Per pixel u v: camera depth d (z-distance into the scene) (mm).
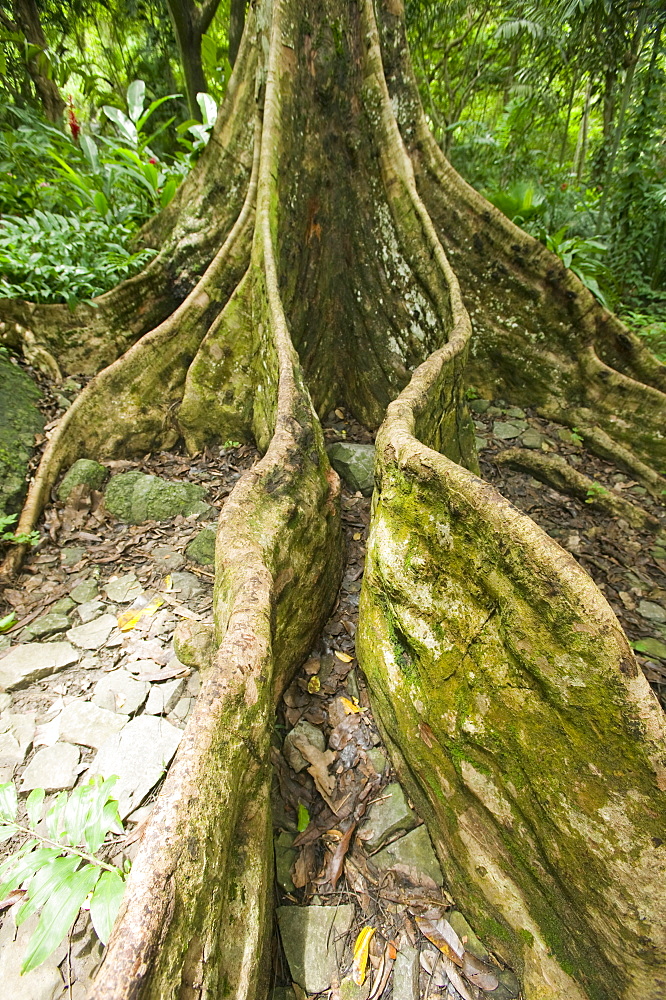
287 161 4023
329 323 4734
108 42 10961
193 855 1401
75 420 3955
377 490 2736
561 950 1798
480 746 1938
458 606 2092
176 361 4340
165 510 3750
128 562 3412
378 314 4613
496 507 1862
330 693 2838
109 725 2432
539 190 7102
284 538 2604
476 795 1967
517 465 4836
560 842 1695
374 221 4445
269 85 3877
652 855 1490
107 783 1938
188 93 8664
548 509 4551
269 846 1952
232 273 4414
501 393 5395
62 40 10102
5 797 1971
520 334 5137
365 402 4852
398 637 2410
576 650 1607
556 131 9070
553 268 4883
